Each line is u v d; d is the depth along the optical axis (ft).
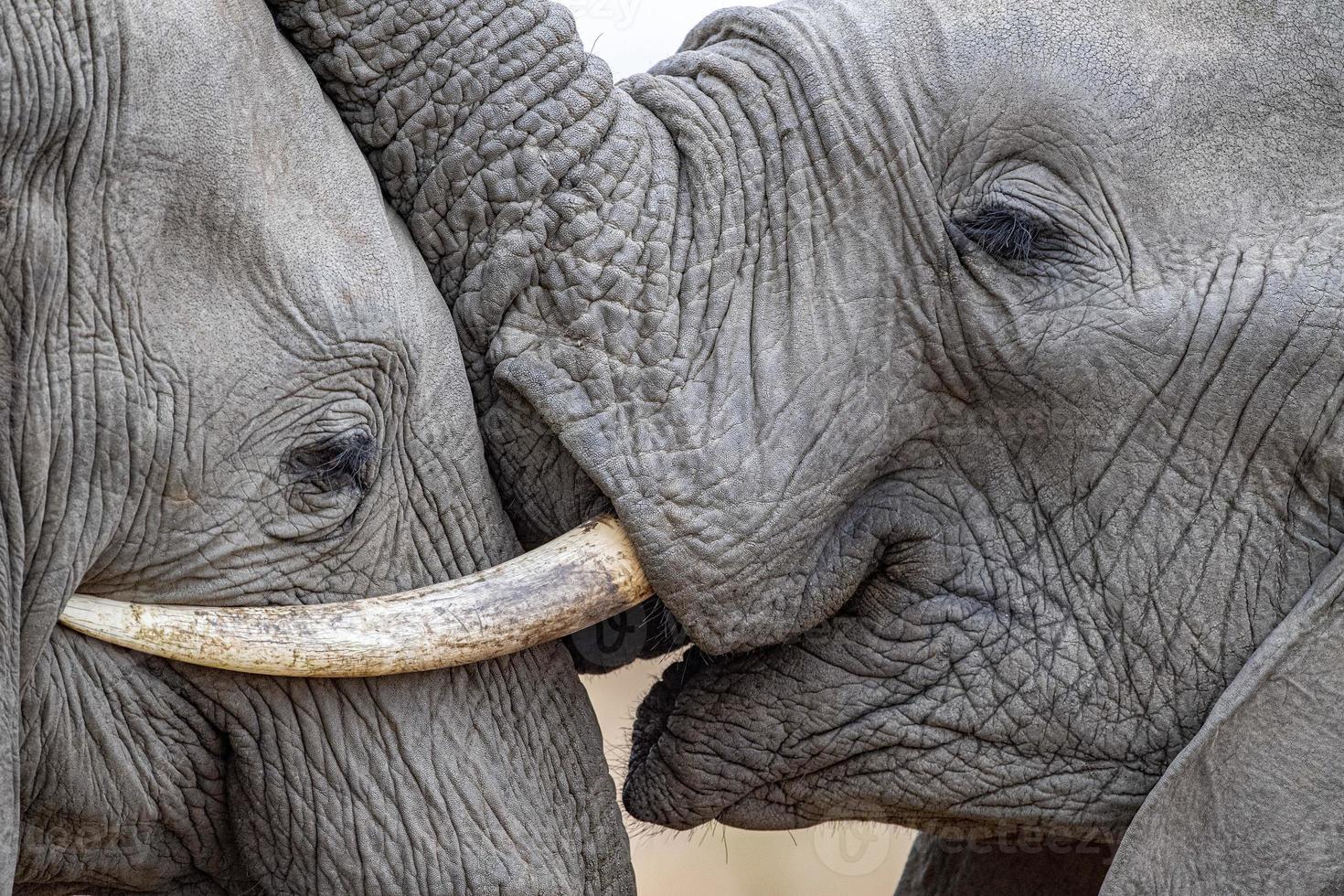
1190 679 22.08
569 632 20.81
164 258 18.53
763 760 23.08
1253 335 21.40
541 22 21.36
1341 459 21.40
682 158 21.95
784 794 23.39
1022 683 22.41
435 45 21.07
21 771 18.83
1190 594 21.95
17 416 17.66
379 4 20.98
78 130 17.65
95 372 18.12
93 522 18.37
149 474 18.66
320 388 19.60
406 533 20.67
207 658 19.29
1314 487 21.59
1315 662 21.02
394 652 19.90
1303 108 21.58
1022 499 22.29
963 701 22.56
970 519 22.38
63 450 18.01
